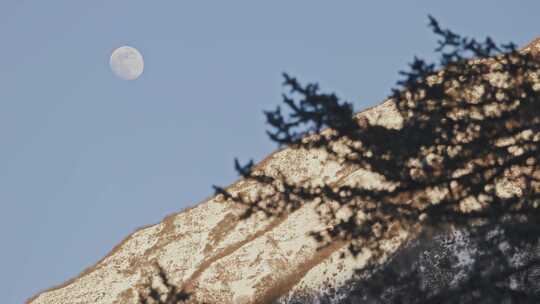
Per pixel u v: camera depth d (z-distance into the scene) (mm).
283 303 150125
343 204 55188
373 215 53750
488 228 49125
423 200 51719
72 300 197750
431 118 53531
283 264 170500
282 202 56438
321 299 142875
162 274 71938
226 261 184125
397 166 52188
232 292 170500
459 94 54719
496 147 51750
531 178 49969
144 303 71125
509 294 46312
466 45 55125
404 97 55656
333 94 52031
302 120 51875
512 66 55219
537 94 53469
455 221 50094
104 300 192750
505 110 53469
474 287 47625
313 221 181500
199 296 172750
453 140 52438
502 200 49188
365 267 55500
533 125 52531
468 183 50438
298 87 51750
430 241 82062
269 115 52250
